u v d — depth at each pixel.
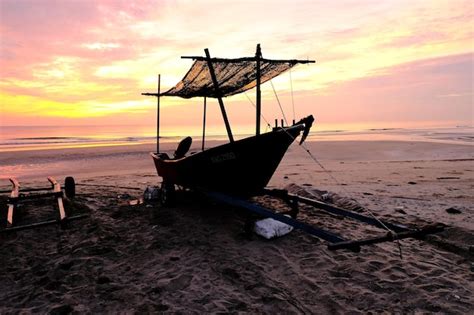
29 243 5.80
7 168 17.78
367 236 6.18
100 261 5.03
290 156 23.17
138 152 25.83
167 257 5.20
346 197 9.05
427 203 8.66
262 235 5.95
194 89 9.16
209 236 6.07
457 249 5.46
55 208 7.97
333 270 4.73
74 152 25.47
